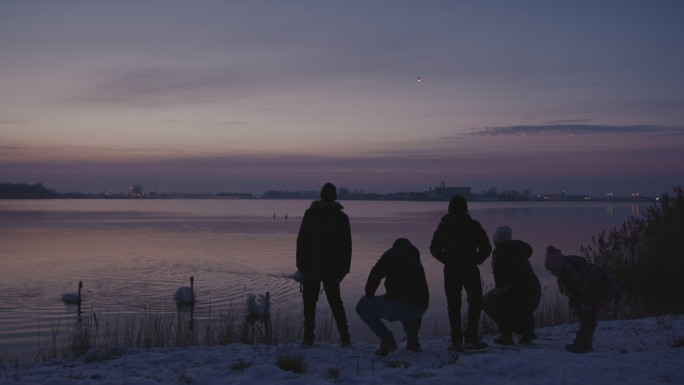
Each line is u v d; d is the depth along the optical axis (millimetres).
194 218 151750
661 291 15172
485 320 11539
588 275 7492
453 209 7957
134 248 55281
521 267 8203
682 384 5812
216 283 30469
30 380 6547
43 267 38562
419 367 6703
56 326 17891
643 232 16469
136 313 20625
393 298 7770
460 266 7754
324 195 8500
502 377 6230
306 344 8516
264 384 6156
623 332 9070
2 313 20734
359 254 47625
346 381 6262
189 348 8609
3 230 89125
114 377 6555
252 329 11961
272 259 44094
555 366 6484
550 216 158250
